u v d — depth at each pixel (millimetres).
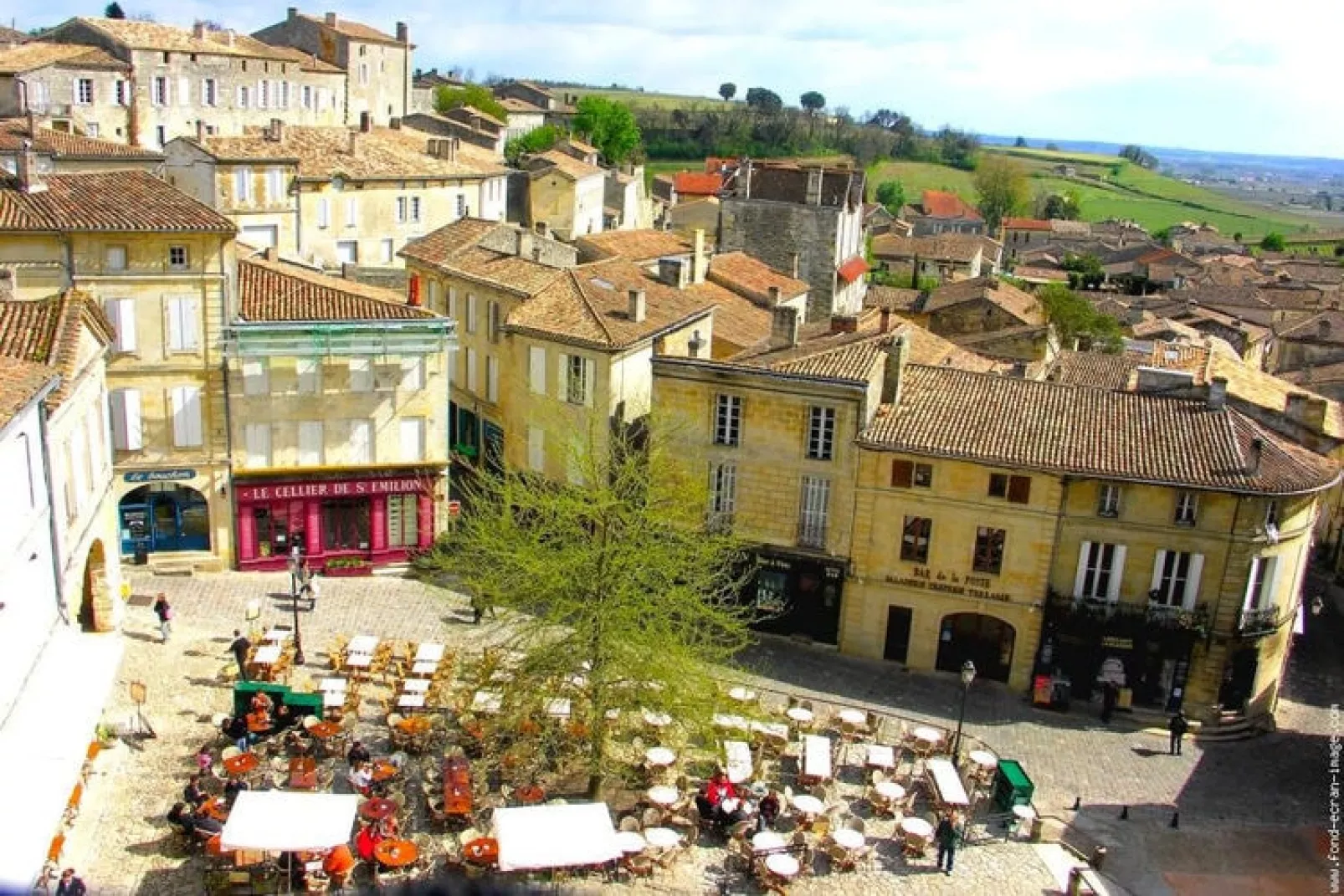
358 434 46000
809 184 82750
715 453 45062
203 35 101625
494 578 35188
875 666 44094
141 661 36969
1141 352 83688
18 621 27750
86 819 28531
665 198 145375
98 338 36438
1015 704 41906
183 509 45000
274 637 37688
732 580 45594
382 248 80438
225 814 27984
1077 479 40750
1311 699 46000
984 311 87812
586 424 49188
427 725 32906
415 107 136375
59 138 69125
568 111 171375
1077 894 29891
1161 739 40531
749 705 35250
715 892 28656
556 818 27250
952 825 31422
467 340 58438
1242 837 34625
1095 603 41438
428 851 28797
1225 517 39938
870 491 43094
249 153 72125
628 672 31719
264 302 45438
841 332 55219
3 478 26469
